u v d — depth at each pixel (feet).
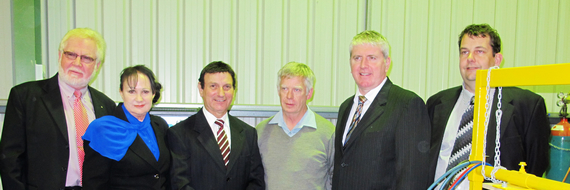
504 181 2.95
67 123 4.84
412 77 9.00
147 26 7.45
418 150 4.13
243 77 7.99
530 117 4.68
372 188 4.29
